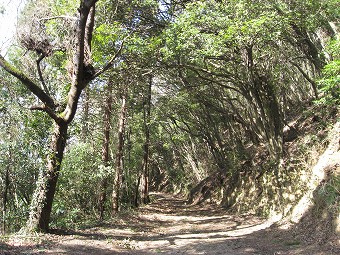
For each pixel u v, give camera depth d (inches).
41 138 510.0
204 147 1273.4
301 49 555.8
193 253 362.6
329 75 341.1
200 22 472.7
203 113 989.8
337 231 331.0
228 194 876.0
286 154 593.6
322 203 388.5
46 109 398.0
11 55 493.0
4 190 547.2
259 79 624.1
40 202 401.7
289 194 522.0
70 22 430.0
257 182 701.3
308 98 756.0
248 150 869.8
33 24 423.8
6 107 493.4
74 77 406.9
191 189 1344.7
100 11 536.7
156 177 2276.1
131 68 584.1
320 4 425.7
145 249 392.2
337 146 453.7
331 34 486.3
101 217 653.9
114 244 396.8
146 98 906.1
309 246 335.9
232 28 434.0
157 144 1405.0
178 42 476.1
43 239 363.6
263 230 470.3
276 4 442.3
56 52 465.7
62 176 579.2
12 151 507.2
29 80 399.9
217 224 601.6
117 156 747.4
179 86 824.9
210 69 670.5
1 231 500.4
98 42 494.6
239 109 885.2
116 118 908.6
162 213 853.8
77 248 345.4
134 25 574.2
